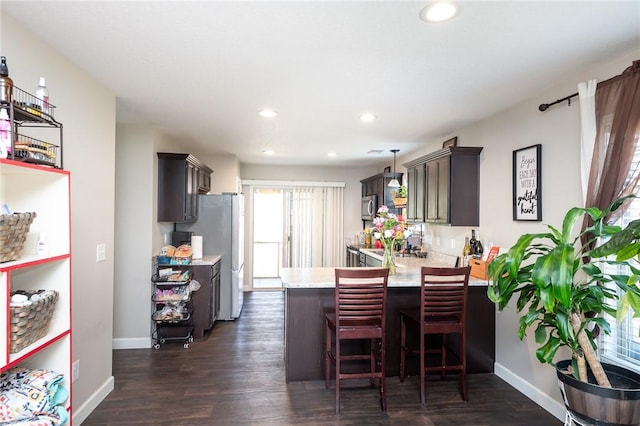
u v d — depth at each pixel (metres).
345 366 3.22
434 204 4.03
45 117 1.81
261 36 1.95
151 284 3.95
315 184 7.12
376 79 2.56
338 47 2.08
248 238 6.98
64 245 1.67
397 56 2.19
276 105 3.18
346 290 2.70
